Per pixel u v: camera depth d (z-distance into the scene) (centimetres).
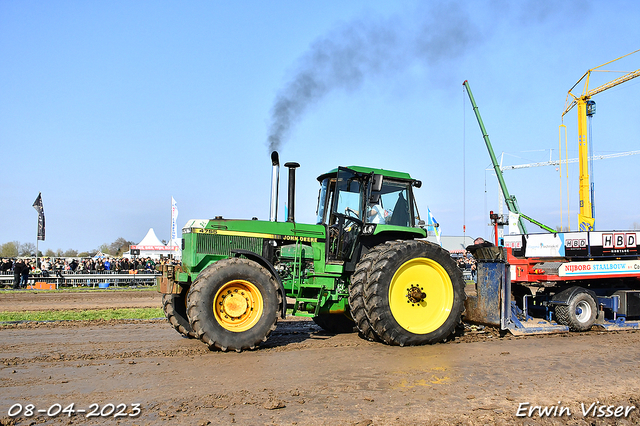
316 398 445
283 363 584
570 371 555
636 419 408
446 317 738
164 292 733
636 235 959
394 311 714
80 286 2286
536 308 918
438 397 451
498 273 801
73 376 521
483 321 816
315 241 776
